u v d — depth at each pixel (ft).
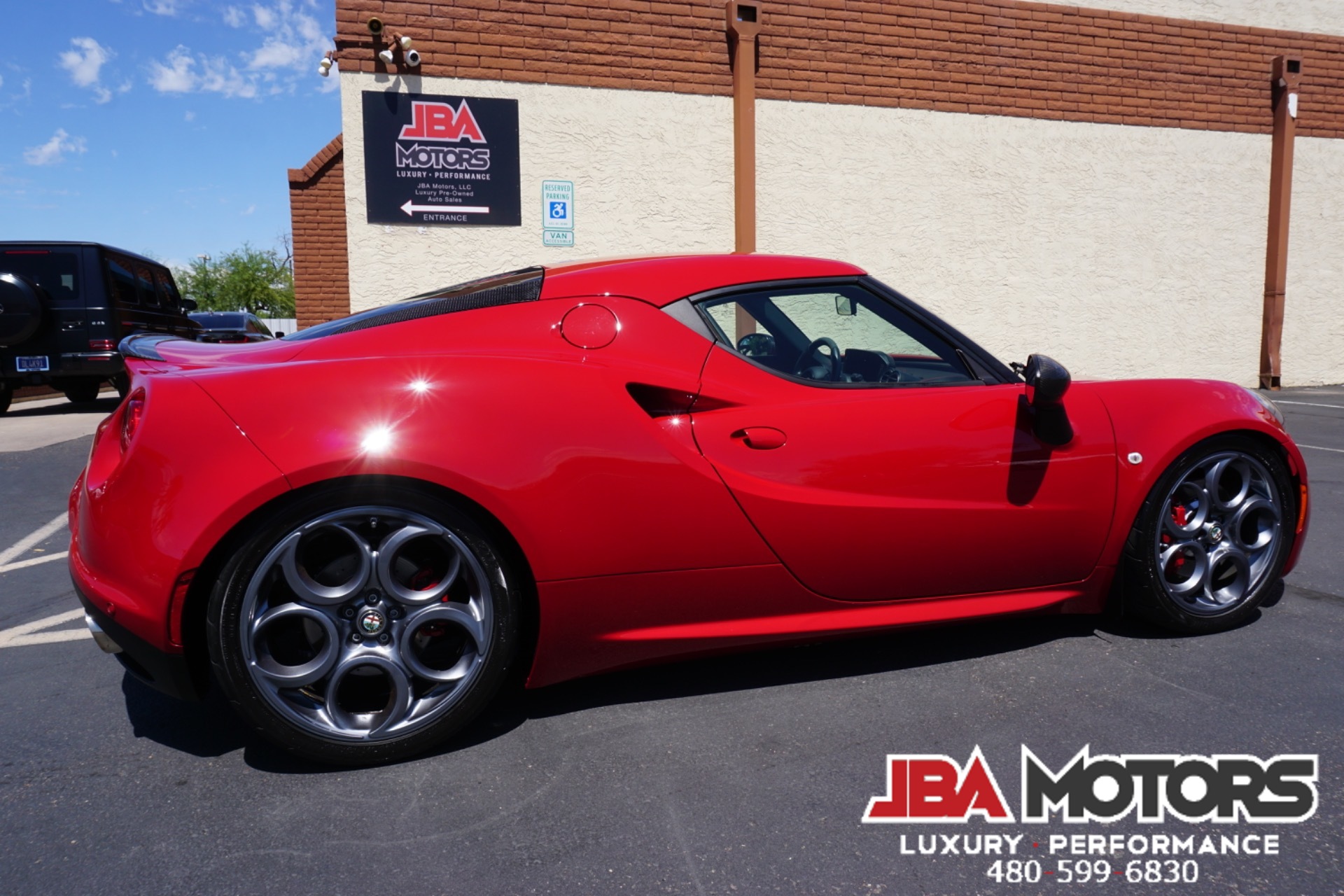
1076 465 8.31
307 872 5.40
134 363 7.41
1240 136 35.47
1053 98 32.45
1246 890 5.20
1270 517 9.16
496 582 6.72
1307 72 36.29
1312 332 38.11
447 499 6.59
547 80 27.12
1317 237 37.63
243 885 5.28
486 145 26.78
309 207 52.49
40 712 7.80
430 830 5.84
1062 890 5.20
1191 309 35.53
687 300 7.77
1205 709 7.44
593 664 7.31
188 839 5.76
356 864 5.48
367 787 6.40
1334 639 9.00
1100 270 33.91
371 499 6.35
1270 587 9.21
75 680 8.57
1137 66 33.55
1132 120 33.68
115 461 6.66
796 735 7.08
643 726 7.28
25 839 5.77
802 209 29.89
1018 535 8.17
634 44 27.78
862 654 8.71
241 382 6.48
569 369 7.08
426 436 6.44
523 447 6.69
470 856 5.55
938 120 31.12
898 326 8.41
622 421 7.05
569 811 6.04
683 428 7.30
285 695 6.45
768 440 7.44
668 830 5.81
